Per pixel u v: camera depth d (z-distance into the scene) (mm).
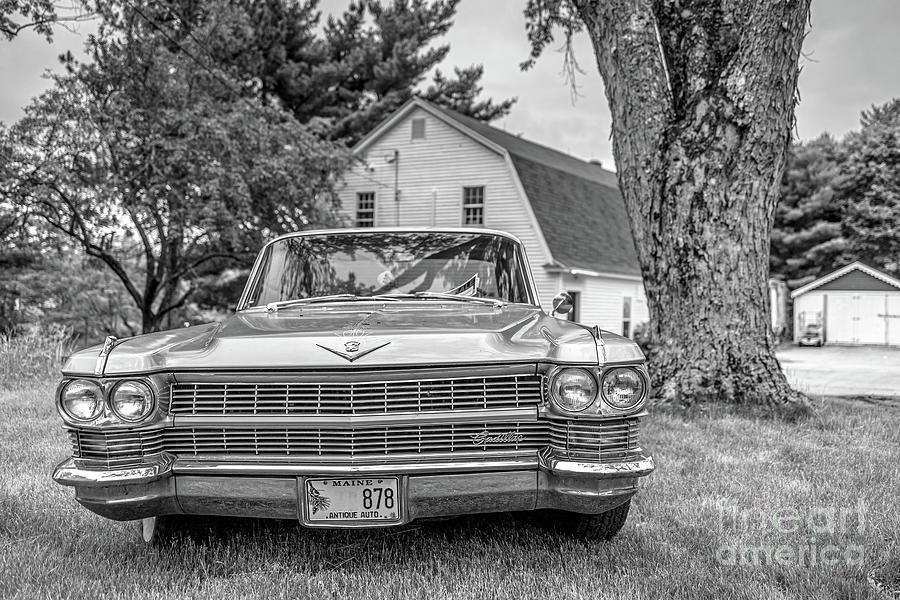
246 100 18156
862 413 6949
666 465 4664
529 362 2773
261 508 2732
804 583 2768
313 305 3850
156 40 16938
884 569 2883
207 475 2721
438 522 3551
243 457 2727
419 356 2730
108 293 25625
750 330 6918
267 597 2678
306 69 29141
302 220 18562
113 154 16375
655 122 7016
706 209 6844
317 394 2725
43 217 16688
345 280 4070
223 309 27250
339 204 19922
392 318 3277
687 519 3535
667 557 3035
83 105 15906
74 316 24297
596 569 2920
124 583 2791
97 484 2650
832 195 38188
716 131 6723
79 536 3338
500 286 4031
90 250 17469
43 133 15688
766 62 6555
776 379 6934
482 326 3045
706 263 6883
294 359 2734
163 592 2709
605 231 24781
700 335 6941
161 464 2717
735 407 6625
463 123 22219
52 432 5855
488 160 21891
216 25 18266
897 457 4953
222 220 16328
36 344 11188
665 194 7004
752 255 6898
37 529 3426
